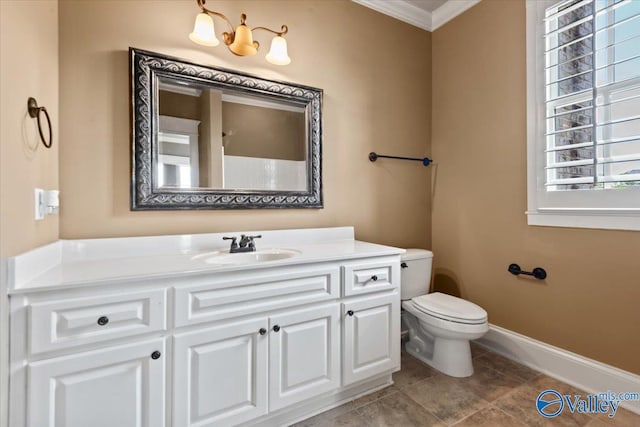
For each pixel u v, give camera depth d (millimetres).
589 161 1663
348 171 2242
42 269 1155
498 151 2174
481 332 1762
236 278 1294
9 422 940
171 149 1632
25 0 1092
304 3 2062
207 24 1537
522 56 2025
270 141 1922
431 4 2465
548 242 1905
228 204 1766
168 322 1164
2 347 928
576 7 1718
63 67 1411
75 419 1017
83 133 1450
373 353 1676
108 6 1500
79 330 1020
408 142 2533
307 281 1468
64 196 1410
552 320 1890
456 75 2463
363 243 2023
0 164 915
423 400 1650
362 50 2303
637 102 1548
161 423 1147
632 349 1564
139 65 1537
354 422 1489
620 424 1453
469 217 2373
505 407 1588
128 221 1544
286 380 1417
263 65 1908
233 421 1286
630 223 1556
